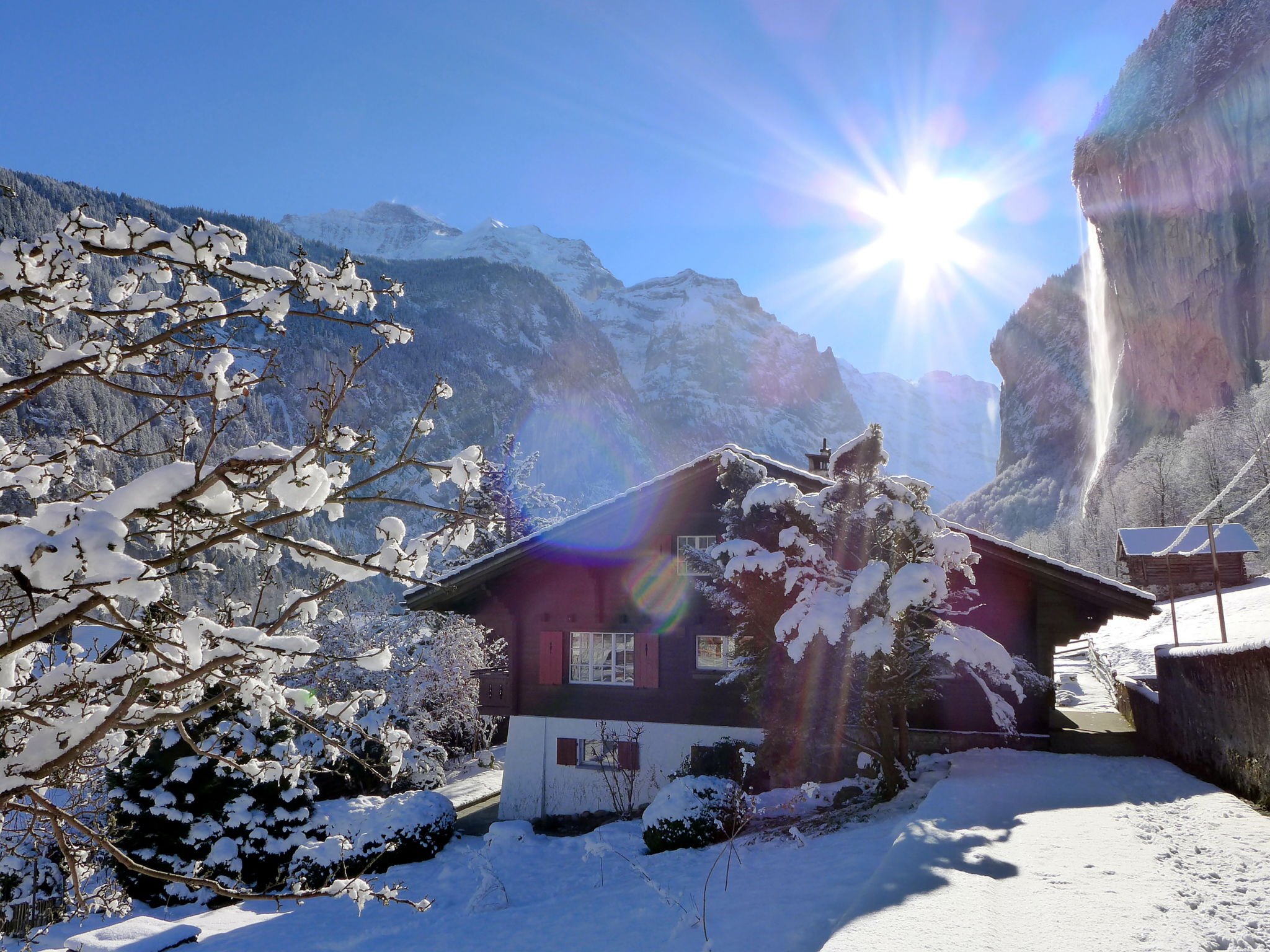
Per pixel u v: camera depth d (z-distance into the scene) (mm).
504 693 18953
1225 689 10234
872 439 12258
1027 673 13609
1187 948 5133
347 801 15914
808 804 12672
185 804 14430
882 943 5281
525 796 18562
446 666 23531
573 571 18875
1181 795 10094
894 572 11633
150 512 3111
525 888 12492
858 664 11734
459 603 19516
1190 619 34469
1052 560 15008
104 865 8234
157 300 3646
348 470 3551
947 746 14977
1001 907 5957
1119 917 5723
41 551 2623
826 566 12117
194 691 4414
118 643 3979
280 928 11852
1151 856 7324
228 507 3354
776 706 12648
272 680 4367
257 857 14586
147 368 4031
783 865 9242
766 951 6219
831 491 12555
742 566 12109
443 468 3590
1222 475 56375
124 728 3580
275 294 3477
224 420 3438
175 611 3586
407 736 4898
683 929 7422
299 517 3289
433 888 13070
